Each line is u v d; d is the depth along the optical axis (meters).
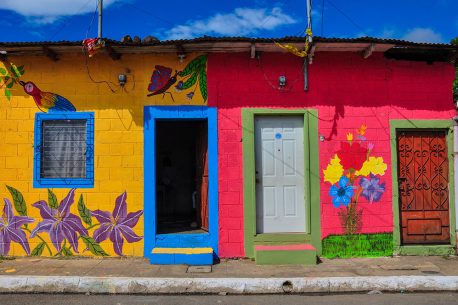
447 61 8.28
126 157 8.02
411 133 8.28
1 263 7.54
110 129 8.05
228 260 7.87
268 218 8.17
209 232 8.00
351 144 8.14
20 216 7.99
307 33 7.45
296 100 8.13
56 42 7.54
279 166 8.21
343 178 8.12
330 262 7.73
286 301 5.95
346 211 8.09
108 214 7.98
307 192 8.06
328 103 8.16
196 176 8.98
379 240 8.09
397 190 8.15
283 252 7.55
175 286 6.33
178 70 8.10
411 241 8.19
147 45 7.59
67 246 7.96
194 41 7.48
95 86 8.09
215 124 8.05
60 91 8.08
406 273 6.95
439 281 6.48
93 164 8.02
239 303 5.85
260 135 8.22
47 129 8.11
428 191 8.24
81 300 5.95
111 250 7.96
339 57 8.20
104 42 7.43
